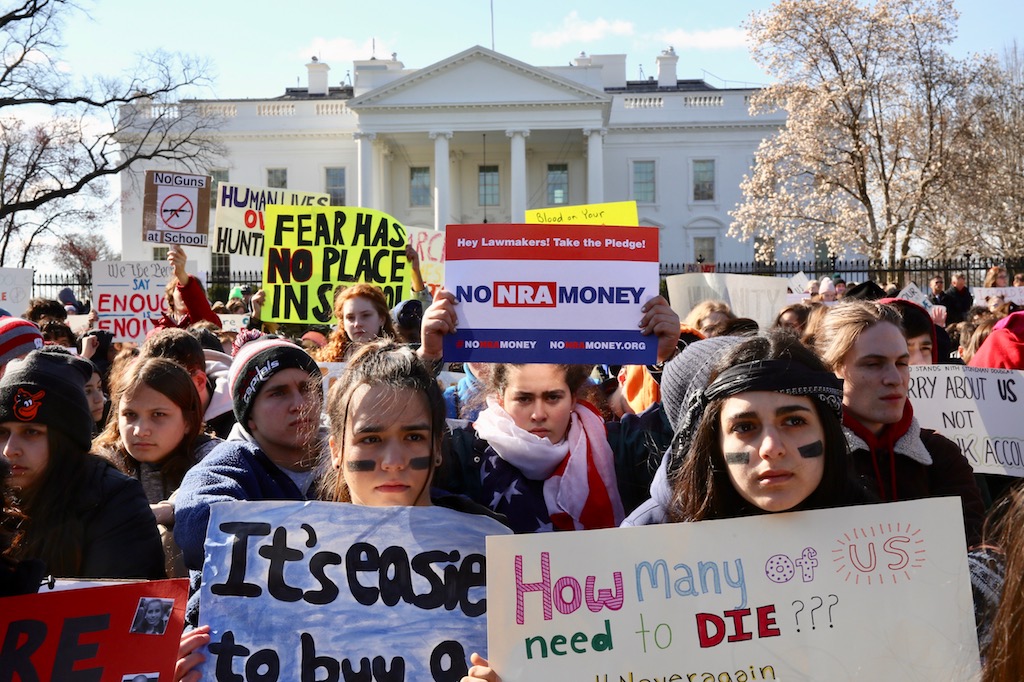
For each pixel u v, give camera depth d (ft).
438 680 8.03
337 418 9.04
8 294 36.24
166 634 7.23
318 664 8.02
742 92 173.17
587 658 7.54
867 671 7.51
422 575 8.27
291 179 173.17
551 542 7.70
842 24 103.96
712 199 172.86
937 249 118.21
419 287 28.07
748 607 7.64
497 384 11.62
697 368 10.24
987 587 7.59
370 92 156.46
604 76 198.49
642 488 11.89
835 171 110.73
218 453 10.80
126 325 34.40
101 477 10.18
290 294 26.89
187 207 30.09
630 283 10.09
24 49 102.27
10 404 9.75
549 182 174.50
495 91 157.17
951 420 13.73
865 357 10.85
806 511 7.79
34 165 111.14
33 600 7.19
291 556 8.27
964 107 104.32
